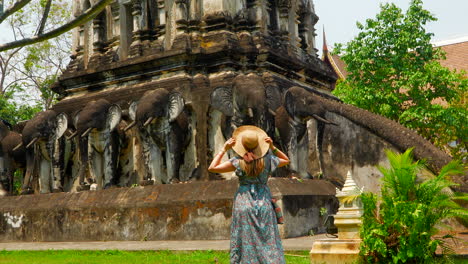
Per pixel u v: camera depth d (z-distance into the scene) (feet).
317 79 53.06
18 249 35.37
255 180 17.16
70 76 50.85
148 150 40.63
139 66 46.21
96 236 39.22
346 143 43.88
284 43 49.11
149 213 37.40
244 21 45.75
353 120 43.68
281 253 16.58
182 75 43.62
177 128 40.78
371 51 63.31
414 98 63.31
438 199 21.26
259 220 16.69
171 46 44.78
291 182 36.70
